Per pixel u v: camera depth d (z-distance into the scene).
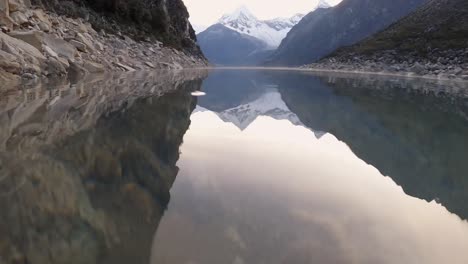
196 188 2.91
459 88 17.45
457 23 43.09
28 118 4.97
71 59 13.61
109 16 28.44
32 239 1.80
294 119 8.21
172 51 37.88
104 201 2.38
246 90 17.41
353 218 2.47
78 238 1.86
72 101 6.84
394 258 1.93
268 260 1.82
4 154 3.20
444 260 1.96
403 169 4.00
